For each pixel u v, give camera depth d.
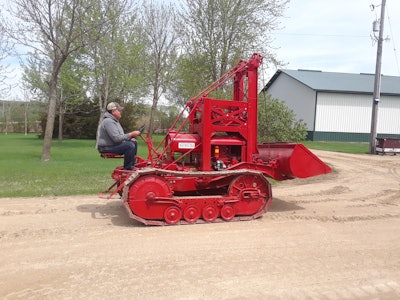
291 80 39.34
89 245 5.42
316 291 4.10
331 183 11.91
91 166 14.48
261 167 7.28
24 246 5.37
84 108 41.31
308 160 7.21
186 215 6.53
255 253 5.20
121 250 5.23
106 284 4.18
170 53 30.42
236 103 7.18
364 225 6.80
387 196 9.84
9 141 33.78
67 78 25.44
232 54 21.27
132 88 27.27
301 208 8.11
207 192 7.42
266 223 6.72
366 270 4.70
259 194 6.93
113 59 24.34
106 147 7.02
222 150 7.32
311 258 5.06
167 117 44.47
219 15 21.05
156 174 6.48
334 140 34.88
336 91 34.09
